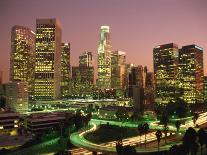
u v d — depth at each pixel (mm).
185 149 199375
